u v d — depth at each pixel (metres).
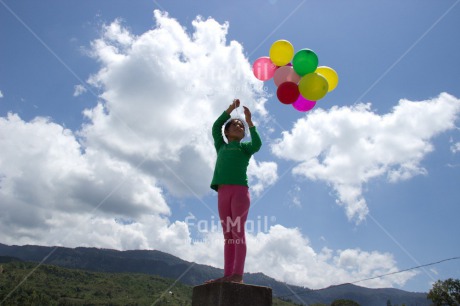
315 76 5.22
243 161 4.77
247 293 3.87
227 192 4.61
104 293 102.75
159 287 114.69
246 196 4.61
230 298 3.79
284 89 5.46
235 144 4.88
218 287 3.86
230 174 4.65
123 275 125.00
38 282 101.69
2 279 96.69
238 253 4.32
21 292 90.19
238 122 5.04
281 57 5.70
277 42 5.69
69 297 94.50
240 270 4.26
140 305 93.69
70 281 111.00
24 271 107.50
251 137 4.86
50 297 90.69
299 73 5.55
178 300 102.62
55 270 116.38
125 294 105.06
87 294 100.44
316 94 5.23
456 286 34.12
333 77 5.82
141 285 115.88
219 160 4.83
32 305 82.56
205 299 4.07
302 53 5.41
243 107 5.01
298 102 5.86
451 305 33.81
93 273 122.56
